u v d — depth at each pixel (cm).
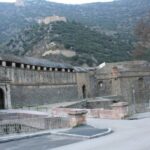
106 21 19438
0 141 2042
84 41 12925
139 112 4416
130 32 16200
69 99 7050
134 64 8481
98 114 3381
